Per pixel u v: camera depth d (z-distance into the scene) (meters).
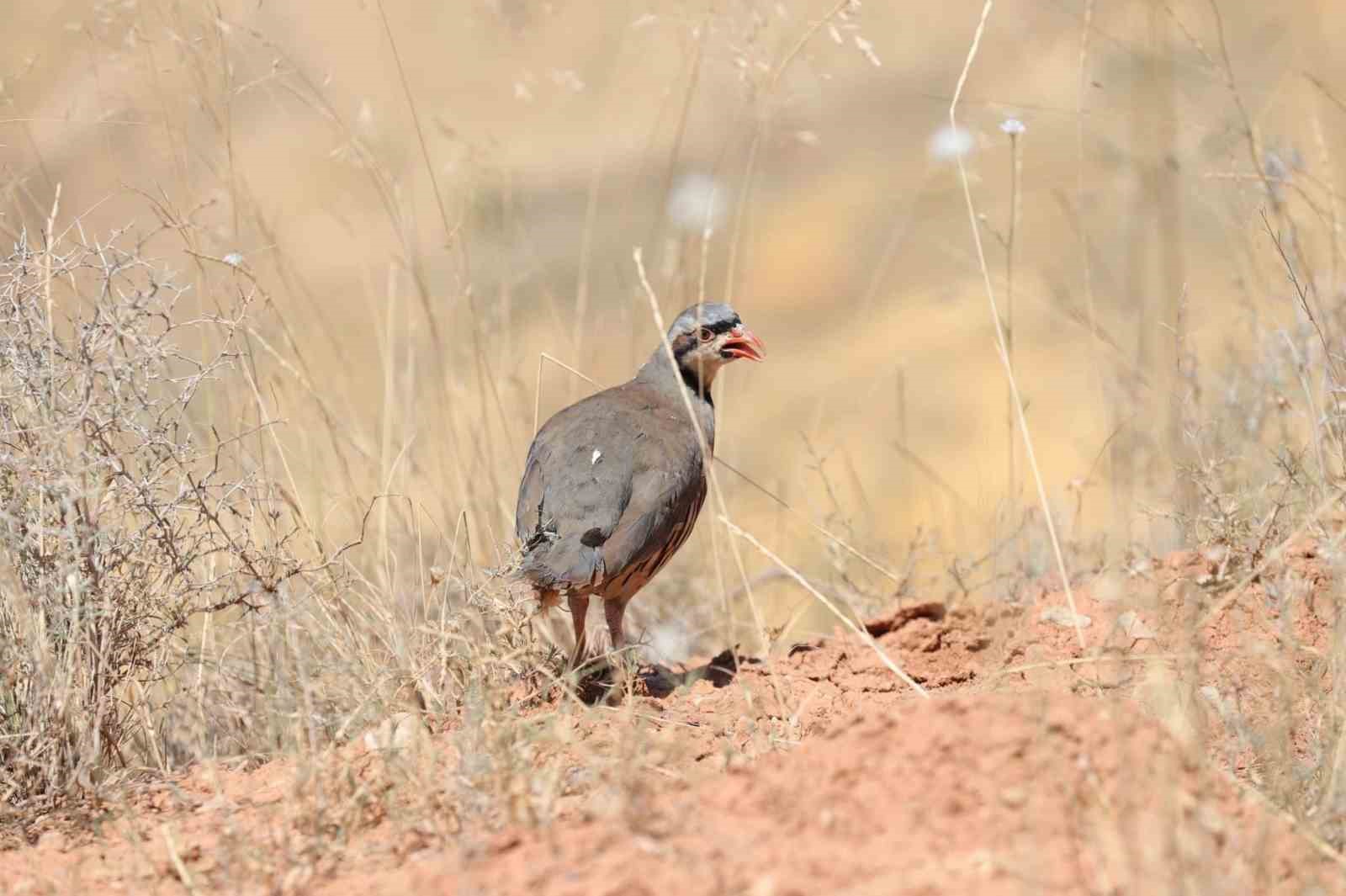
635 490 10.88
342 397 13.86
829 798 6.75
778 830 6.60
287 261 15.08
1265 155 11.91
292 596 10.41
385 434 12.46
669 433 11.37
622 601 11.23
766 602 14.55
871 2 30.28
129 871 7.71
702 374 12.48
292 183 25.84
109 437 9.66
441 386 13.29
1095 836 6.32
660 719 9.37
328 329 14.93
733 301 25.25
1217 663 9.46
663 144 27.84
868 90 28.42
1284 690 8.23
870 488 18.91
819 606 14.57
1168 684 8.95
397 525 12.16
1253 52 21.36
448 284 20.27
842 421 21.08
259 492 10.96
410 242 14.92
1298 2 22.34
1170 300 11.95
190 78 12.88
